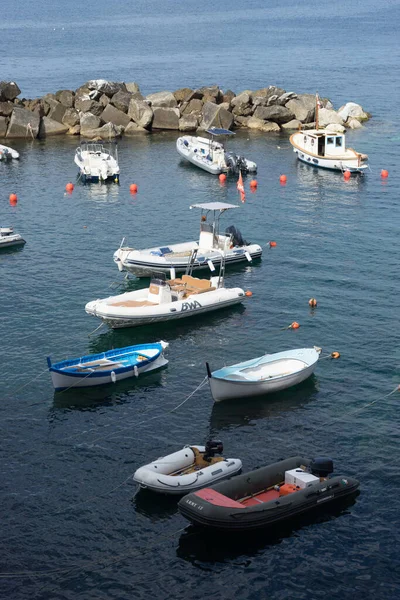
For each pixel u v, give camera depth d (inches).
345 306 2100.1
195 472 1327.5
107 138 4185.5
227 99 4606.3
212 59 7401.6
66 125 4293.8
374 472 1381.6
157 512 1278.3
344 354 1825.8
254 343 1897.1
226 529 1187.9
